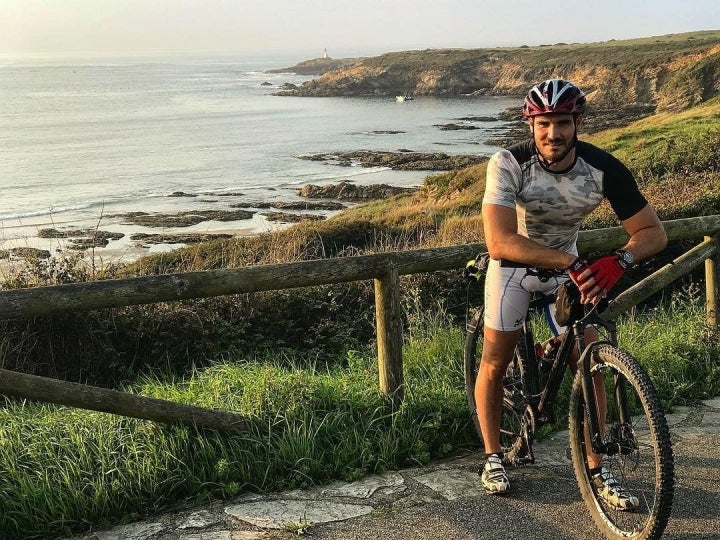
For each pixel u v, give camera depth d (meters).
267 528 3.32
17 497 3.44
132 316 6.89
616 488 3.21
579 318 3.22
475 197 27.98
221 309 7.45
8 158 73.25
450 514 3.40
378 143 84.75
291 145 84.44
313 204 45.50
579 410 3.34
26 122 116.44
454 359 5.23
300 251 12.15
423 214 23.81
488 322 3.54
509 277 3.46
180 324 7.05
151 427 3.85
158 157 74.50
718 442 4.16
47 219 41.88
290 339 7.52
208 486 3.69
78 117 127.31
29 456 3.71
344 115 129.38
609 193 3.27
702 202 9.93
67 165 68.31
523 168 3.22
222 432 3.95
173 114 135.12
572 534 3.21
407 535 3.22
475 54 190.38
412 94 182.12
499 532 3.23
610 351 3.10
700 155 17.98
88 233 35.69
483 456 4.09
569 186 3.22
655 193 11.67
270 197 49.84
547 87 3.07
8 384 3.50
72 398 3.63
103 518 3.45
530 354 3.64
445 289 8.01
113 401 3.72
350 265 4.32
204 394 4.48
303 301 7.75
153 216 41.91
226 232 36.72
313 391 4.32
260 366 5.47
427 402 4.41
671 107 98.94
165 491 3.62
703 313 6.21
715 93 96.81
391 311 4.40
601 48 166.12
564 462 3.95
